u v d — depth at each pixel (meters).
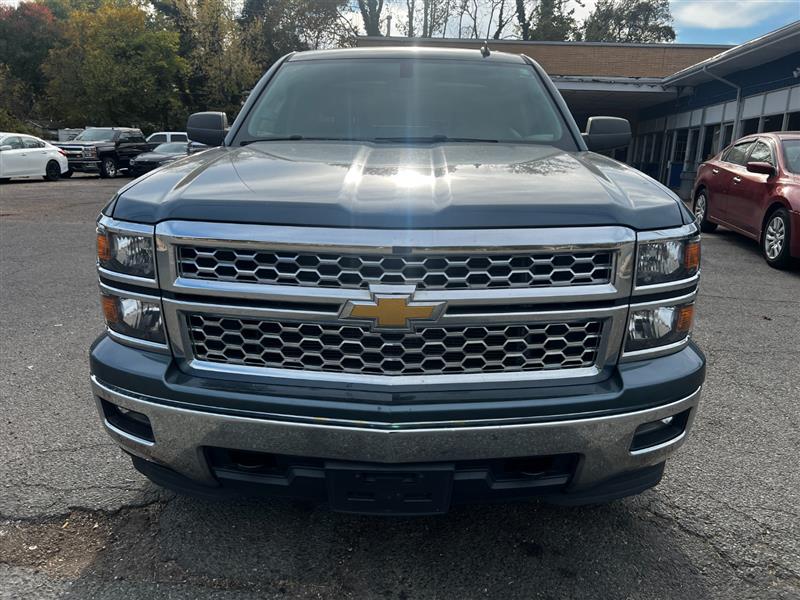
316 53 3.68
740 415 3.57
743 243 9.47
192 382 1.92
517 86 3.40
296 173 2.14
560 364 1.93
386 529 2.49
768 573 2.28
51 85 36.19
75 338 4.64
